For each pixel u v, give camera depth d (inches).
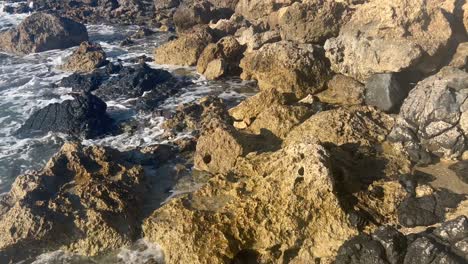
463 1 872.9
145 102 883.4
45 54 1239.5
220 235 475.5
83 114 786.8
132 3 1685.5
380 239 443.2
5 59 1197.1
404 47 768.3
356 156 588.1
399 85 729.0
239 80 989.8
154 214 537.0
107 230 519.5
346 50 858.1
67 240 522.0
